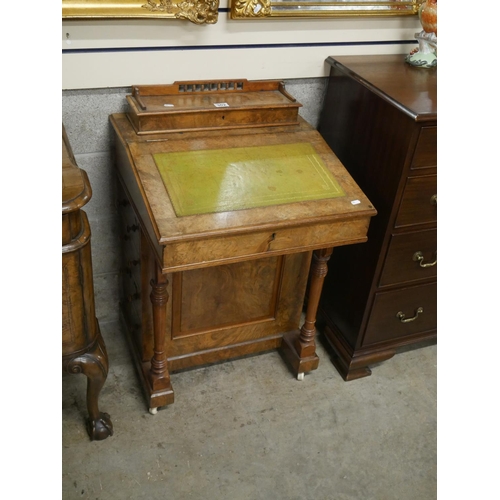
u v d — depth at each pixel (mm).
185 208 1696
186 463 2000
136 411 2168
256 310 2312
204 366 2395
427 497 1968
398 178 1941
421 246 2146
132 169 1811
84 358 1792
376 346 2395
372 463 2070
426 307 2365
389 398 2342
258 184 1835
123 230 2234
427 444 2160
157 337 2025
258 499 1907
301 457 2064
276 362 2449
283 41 2199
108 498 1865
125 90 2066
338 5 2164
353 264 2279
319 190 1863
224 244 1698
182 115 1950
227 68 2170
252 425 2164
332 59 2268
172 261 1666
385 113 1964
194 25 2027
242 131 2051
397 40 2391
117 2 1852
